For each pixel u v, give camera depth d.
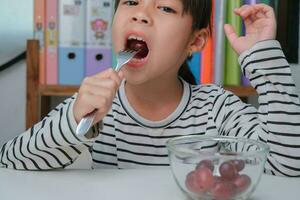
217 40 1.39
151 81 0.85
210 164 0.52
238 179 0.52
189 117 0.92
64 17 1.40
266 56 0.75
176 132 0.91
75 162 0.69
